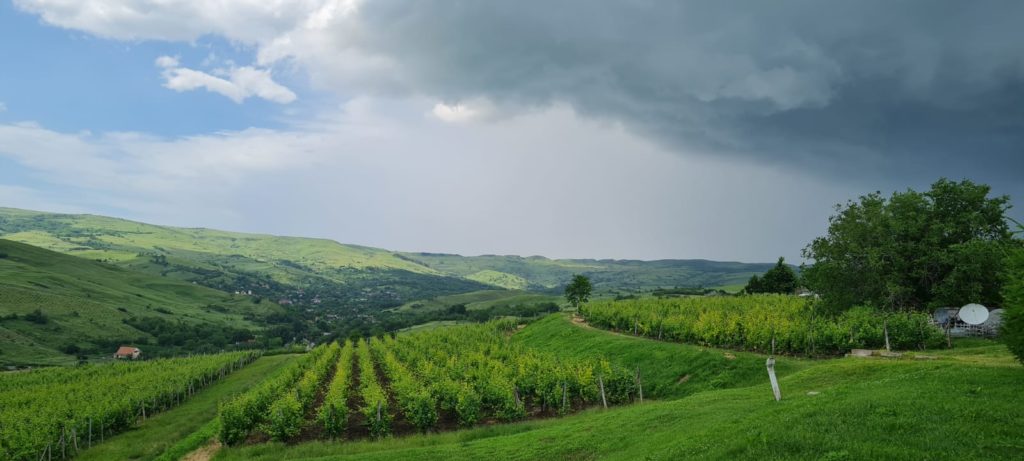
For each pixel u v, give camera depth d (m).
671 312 65.81
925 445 11.94
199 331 179.75
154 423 45.84
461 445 25.80
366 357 64.12
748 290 109.50
